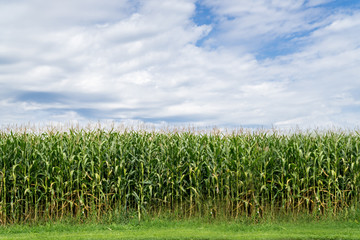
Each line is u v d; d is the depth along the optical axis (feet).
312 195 37.81
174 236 28.35
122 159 37.01
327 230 30.81
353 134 43.11
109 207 35.24
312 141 41.86
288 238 27.48
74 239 27.53
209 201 36.11
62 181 35.19
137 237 28.04
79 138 39.52
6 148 36.09
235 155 37.73
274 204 38.04
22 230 31.24
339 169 39.86
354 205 36.91
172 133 43.80
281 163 38.96
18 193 34.65
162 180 37.42
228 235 28.86
